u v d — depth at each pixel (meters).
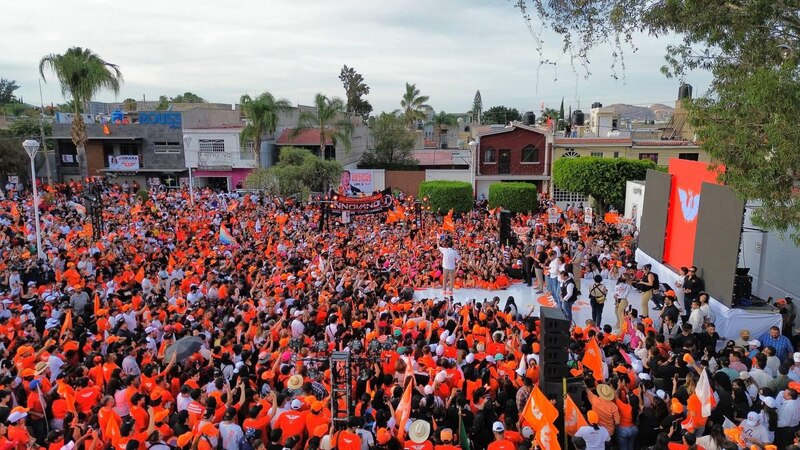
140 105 68.44
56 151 50.50
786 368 10.65
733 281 15.34
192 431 8.76
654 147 43.91
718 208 16.19
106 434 8.78
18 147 46.62
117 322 13.35
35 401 9.88
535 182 47.03
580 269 21.06
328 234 27.22
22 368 10.66
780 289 19.02
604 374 11.06
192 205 36.44
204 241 24.38
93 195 25.77
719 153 13.28
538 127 52.12
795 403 9.51
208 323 13.33
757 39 12.96
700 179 18.03
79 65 40.03
